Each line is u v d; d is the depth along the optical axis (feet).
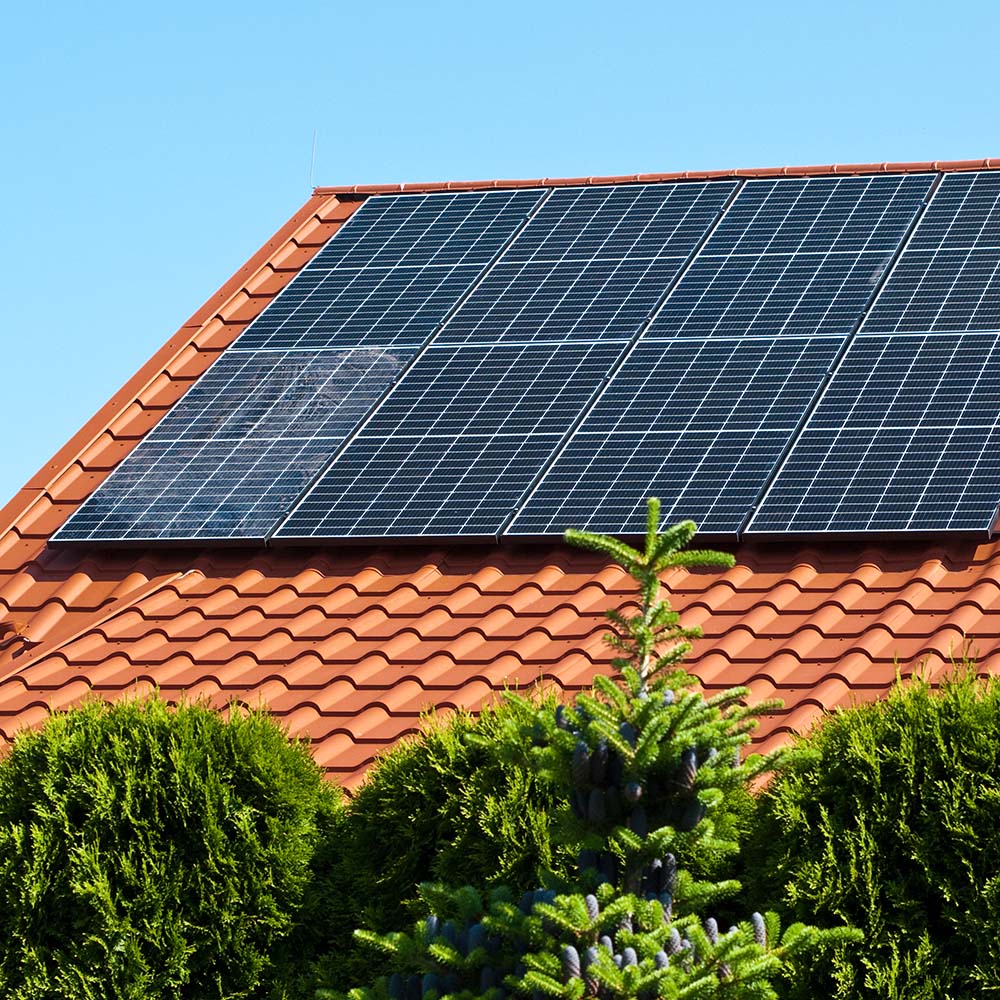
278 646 145.28
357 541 151.33
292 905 112.16
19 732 119.55
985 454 143.02
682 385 160.45
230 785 114.52
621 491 148.25
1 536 165.99
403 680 138.00
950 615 132.87
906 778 100.53
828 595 138.92
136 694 127.24
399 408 167.63
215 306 196.44
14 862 112.06
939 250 174.91
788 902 98.73
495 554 150.61
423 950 93.35
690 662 133.69
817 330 164.96
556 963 85.66
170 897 111.04
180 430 172.86
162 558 159.53
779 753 95.50
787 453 148.46
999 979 95.45
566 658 136.36
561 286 183.01
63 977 109.09
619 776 91.86
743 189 199.00
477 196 210.38
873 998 96.43
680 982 84.79
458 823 108.17
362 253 199.82
